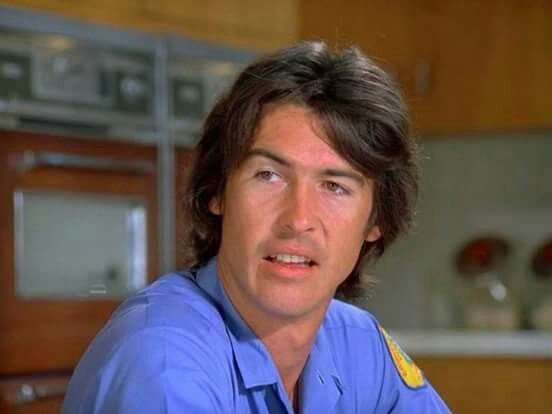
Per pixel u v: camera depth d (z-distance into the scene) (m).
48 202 4.38
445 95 5.89
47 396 4.28
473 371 5.31
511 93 5.77
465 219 6.45
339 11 5.75
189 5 5.01
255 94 1.65
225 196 1.76
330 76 1.65
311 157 1.63
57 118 4.36
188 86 4.89
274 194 1.64
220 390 1.62
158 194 4.73
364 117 1.65
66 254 4.44
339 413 2.00
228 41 5.20
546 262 6.12
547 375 5.18
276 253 1.64
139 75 4.68
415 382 2.21
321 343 2.01
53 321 4.38
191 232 1.94
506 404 5.24
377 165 1.69
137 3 4.77
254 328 1.76
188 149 4.89
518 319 6.01
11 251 4.24
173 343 1.58
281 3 5.52
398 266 6.56
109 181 4.56
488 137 6.36
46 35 4.35
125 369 1.52
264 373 1.74
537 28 5.70
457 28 5.85
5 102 4.20
